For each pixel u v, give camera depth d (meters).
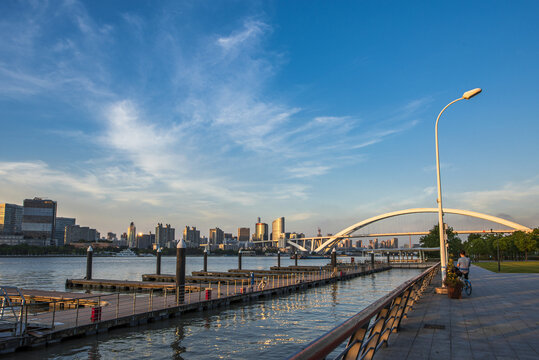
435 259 131.50
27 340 18.56
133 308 27.09
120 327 23.52
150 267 145.50
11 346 17.92
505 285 25.77
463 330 10.23
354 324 3.51
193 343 20.34
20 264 173.00
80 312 25.66
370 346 6.07
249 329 23.83
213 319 27.06
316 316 28.58
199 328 24.02
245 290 37.69
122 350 18.92
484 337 9.36
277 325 25.09
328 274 69.56
